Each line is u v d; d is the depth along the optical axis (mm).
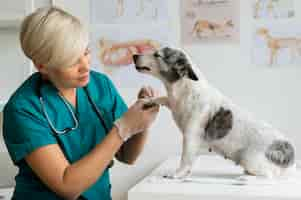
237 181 1380
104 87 1398
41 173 1124
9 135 1177
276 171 1401
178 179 1412
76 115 1297
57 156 1137
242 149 1408
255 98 1829
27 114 1175
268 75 1813
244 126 1402
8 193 1807
